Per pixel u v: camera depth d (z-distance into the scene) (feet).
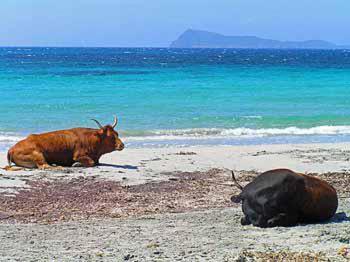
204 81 192.75
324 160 66.59
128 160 64.85
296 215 37.14
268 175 37.35
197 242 33.30
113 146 61.05
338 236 34.17
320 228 36.29
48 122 98.58
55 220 41.19
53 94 142.92
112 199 47.55
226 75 225.97
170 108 120.16
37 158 58.18
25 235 35.70
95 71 245.86
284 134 92.02
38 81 181.68
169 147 77.00
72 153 59.82
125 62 366.84
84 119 103.09
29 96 137.39
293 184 36.70
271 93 155.74
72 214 43.04
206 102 132.46
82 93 146.82
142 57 510.99
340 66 322.55
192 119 104.88
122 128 93.97
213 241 33.47
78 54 613.52
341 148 76.02
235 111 117.70
